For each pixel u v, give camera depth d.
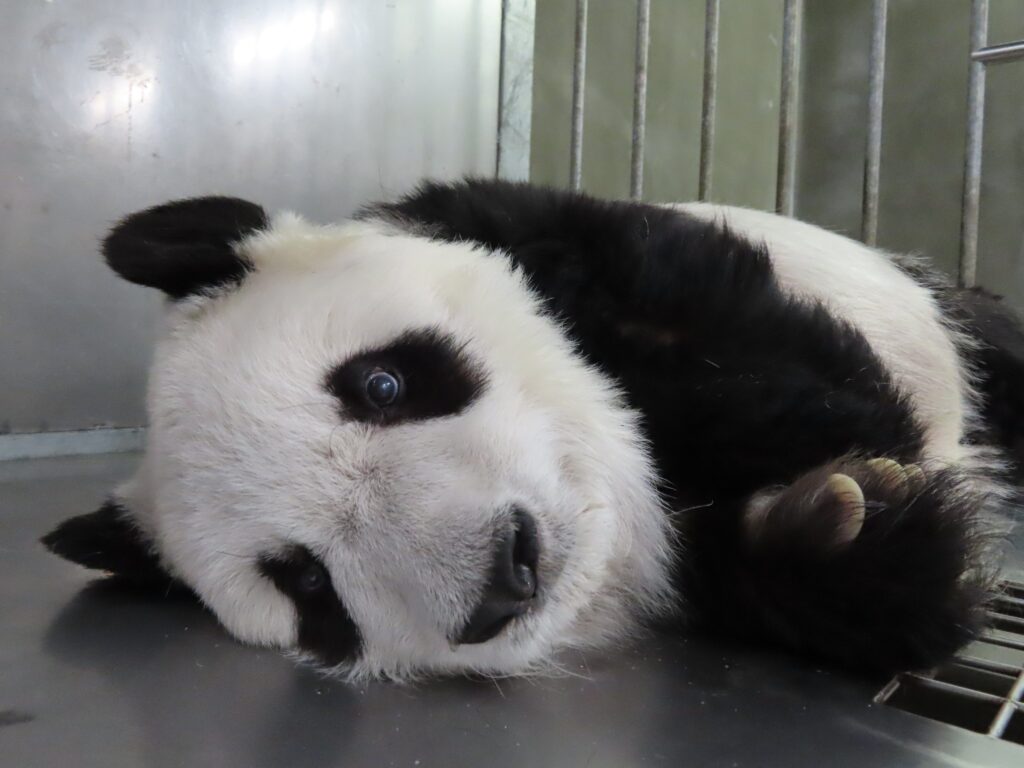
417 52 1.39
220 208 0.75
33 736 0.47
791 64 1.33
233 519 0.63
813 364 0.69
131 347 1.18
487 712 0.53
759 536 0.64
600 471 0.68
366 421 0.62
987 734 0.50
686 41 1.94
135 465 1.12
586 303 0.74
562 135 1.67
